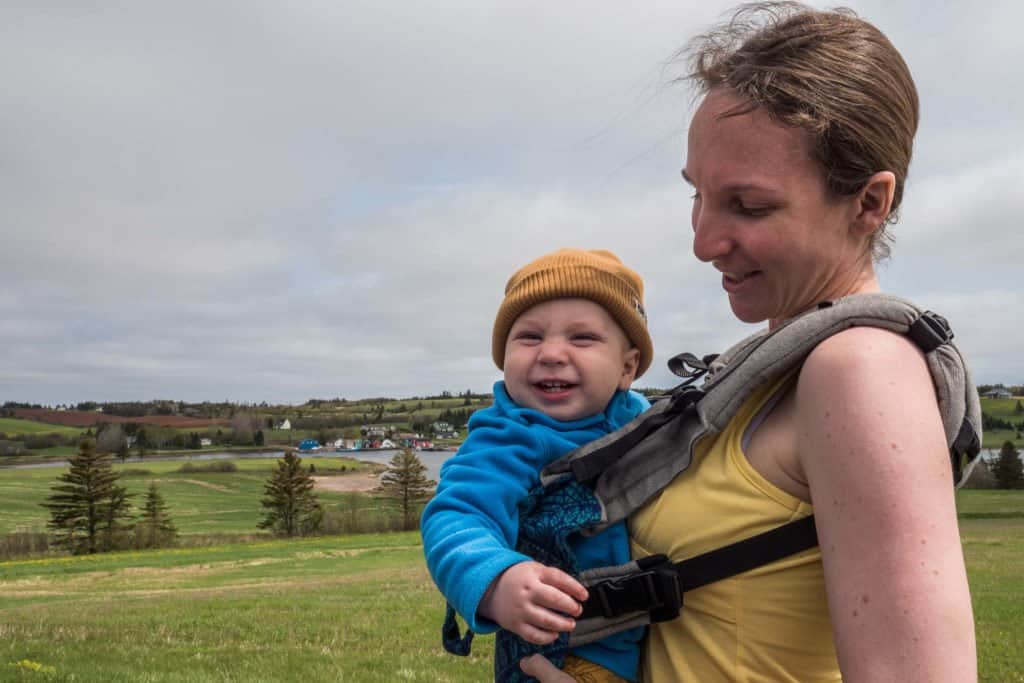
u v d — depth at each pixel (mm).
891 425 1113
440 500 1684
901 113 1361
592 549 1600
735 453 1397
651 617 1471
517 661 1649
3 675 9070
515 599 1387
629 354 2016
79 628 13656
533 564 1428
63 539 79562
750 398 1411
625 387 2029
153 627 13812
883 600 1064
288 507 90812
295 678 9398
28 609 20438
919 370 1188
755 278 1432
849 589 1109
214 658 10742
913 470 1092
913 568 1055
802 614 1344
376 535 76812
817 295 1420
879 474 1097
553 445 1794
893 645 1047
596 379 1890
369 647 11539
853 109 1306
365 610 16234
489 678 9414
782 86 1309
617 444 1578
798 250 1368
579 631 1530
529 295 1930
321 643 12000
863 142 1312
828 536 1158
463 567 1493
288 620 14633
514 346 1964
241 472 155250
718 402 1410
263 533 86562
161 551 63219
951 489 1130
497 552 1484
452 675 9531
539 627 1363
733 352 1681
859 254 1425
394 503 101500
